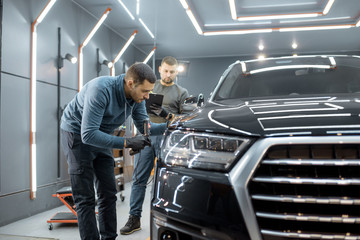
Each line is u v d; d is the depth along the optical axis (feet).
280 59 7.74
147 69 6.18
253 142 3.52
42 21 14.51
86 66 18.89
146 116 7.66
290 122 3.64
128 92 6.45
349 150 3.30
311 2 19.44
